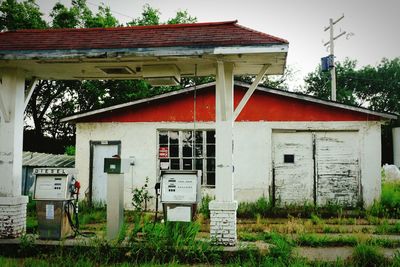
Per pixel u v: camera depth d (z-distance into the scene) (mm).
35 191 8289
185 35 8008
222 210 7844
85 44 7953
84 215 11703
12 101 8500
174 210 7816
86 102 26812
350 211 12641
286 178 13547
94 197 14023
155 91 23906
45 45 8047
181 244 7512
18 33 9016
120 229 8086
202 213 12078
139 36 8195
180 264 7207
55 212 8203
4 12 23094
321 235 9227
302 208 12867
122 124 14039
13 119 8492
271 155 13547
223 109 7918
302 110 13547
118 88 23672
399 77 44312
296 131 13625
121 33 8492
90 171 14055
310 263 7043
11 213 8289
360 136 13344
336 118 13445
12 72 8562
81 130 14203
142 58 7789
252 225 10719
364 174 13242
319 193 13422
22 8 23438
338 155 13453
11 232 8258
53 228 8188
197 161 13758
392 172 26469
